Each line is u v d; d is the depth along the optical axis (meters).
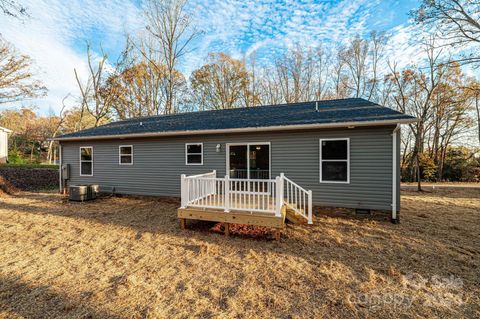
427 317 2.54
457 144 18.56
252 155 7.74
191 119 10.34
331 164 6.73
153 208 7.74
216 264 3.83
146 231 5.48
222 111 11.46
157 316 2.56
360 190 6.43
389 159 6.13
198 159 8.41
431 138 19.41
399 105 18.53
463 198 9.81
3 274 3.46
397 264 3.78
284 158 7.21
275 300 2.84
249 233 5.32
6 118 28.02
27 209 7.69
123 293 2.99
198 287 3.15
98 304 2.76
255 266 3.75
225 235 5.16
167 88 20.91
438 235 5.12
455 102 14.50
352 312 2.62
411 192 11.67
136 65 21.11
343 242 4.75
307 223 5.97
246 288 3.12
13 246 4.59
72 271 3.58
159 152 8.99
